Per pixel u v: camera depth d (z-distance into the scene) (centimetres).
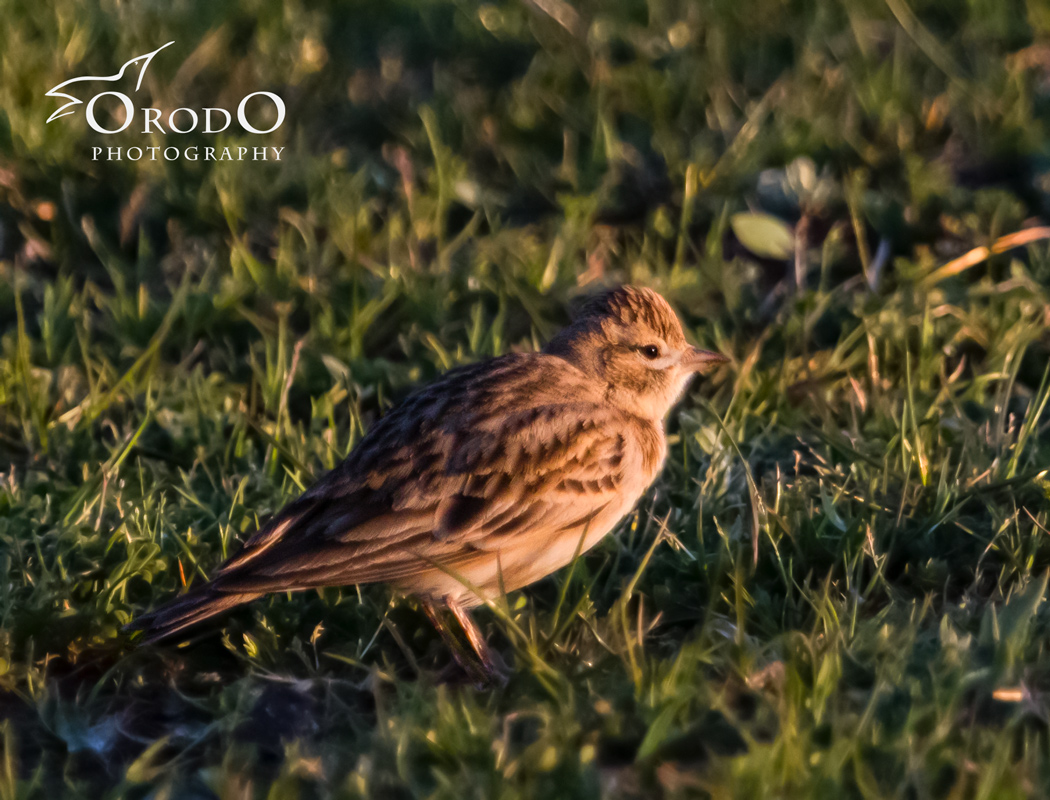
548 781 743
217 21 1978
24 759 831
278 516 912
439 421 935
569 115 1733
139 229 1526
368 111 1788
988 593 974
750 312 1355
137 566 970
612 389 1023
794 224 1531
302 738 839
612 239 1531
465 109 1758
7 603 941
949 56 1845
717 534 1018
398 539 895
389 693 889
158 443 1184
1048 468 1045
